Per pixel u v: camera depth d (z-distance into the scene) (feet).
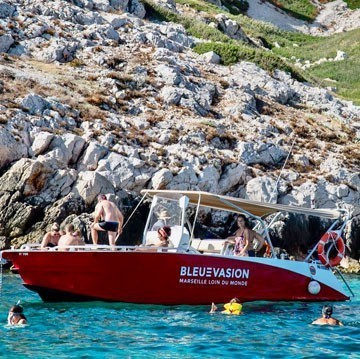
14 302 280.72
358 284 399.85
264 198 508.94
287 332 235.81
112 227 280.51
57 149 458.91
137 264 270.67
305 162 566.36
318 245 315.17
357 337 230.07
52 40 639.35
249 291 289.53
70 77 587.68
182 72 654.12
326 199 525.75
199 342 217.15
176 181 476.54
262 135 594.65
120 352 202.90
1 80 531.91
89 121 518.78
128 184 457.27
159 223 294.87
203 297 280.31
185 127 556.92
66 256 266.77
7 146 448.65
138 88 606.14
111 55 645.51
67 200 428.56
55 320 244.01
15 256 265.95
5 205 421.59
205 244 303.07
